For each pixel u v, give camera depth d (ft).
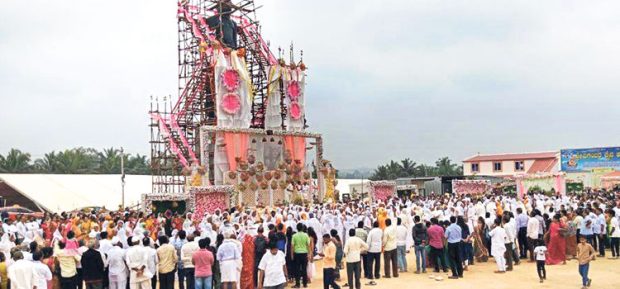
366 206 95.55
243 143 132.87
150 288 44.45
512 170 234.79
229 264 44.32
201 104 139.33
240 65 137.08
